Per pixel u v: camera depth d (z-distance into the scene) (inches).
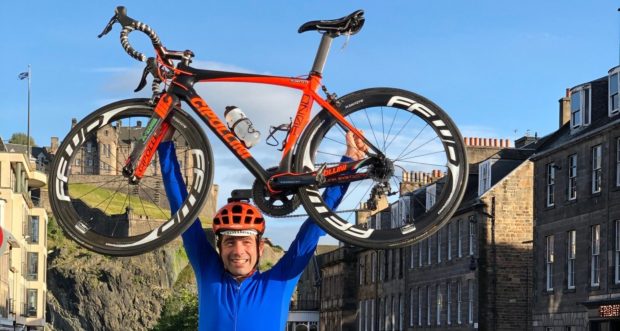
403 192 2267.5
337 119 252.1
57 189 250.4
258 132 253.1
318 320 3152.1
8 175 2743.6
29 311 3189.0
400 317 2266.2
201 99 257.3
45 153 6314.0
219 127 255.4
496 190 1788.9
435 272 2025.1
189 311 3627.0
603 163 1371.8
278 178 250.2
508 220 1785.2
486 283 1774.1
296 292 3789.4
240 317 247.4
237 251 247.4
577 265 1434.5
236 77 259.3
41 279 3213.6
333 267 2955.2
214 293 250.8
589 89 1451.8
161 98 255.4
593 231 1401.3
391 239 244.7
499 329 1760.6
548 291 1521.9
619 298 1280.8
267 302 249.0
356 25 257.4
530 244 1787.6
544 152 1546.5
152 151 254.4
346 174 254.4
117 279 5590.6
